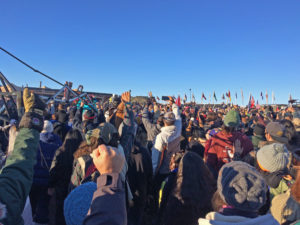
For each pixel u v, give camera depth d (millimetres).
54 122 4609
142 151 3104
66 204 1279
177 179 2002
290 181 1995
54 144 3105
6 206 897
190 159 2016
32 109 1213
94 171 1828
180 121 3721
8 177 977
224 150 3105
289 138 3318
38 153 2898
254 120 7609
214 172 3047
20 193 992
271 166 2068
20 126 1181
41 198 2930
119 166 981
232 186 1167
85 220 867
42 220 2891
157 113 5578
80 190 1310
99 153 971
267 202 2160
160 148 3391
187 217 1833
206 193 1874
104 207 857
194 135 5930
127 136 2410
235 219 1109
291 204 1730
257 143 4207
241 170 1216
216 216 1172
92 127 4312
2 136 3219
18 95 1469
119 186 934
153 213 3328
